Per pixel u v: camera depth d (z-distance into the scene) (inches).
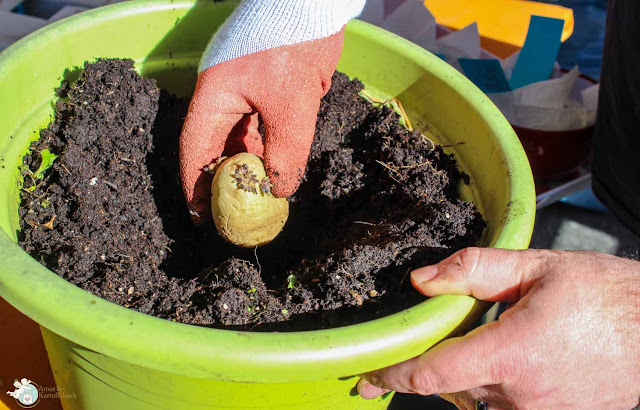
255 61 23.7
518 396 21.6
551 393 21.4
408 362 21.5
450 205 24.8
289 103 23.7
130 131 26.5
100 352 19.9
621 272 21.6
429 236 24.4
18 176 24.5
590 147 37.6
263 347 19.7
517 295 21.9
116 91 26.4
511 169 24.0
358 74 28.5
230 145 26.5
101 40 26.7
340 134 27.8
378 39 27.5
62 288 20.1
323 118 27.6
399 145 26.9
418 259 23.8
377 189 26.7
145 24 27.2
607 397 21.5
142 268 24.2
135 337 19.6
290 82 23.7
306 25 23.7
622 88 30.6
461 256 21.6
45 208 24.5
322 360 19.9
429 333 20.8
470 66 35.1
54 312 19.9
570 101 38.0
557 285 21.4
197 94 24.1
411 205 25.6
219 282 23.7
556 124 36.0
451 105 26.4
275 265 26.6
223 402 21.5
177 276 25.7
